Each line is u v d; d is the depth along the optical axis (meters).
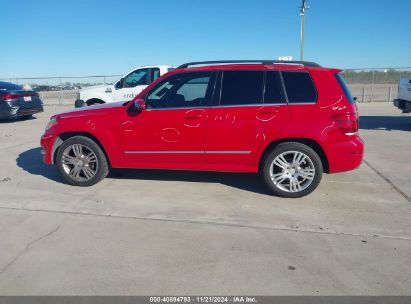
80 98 12.29
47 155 5.70
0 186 5.63
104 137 5.37
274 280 3.09
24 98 13.27
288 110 4.86
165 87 5.23
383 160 7.10
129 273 3.21
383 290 2.95
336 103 4.80
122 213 4.54
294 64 5.07
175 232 4.01
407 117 13.73
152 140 5.25
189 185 5.63
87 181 5.55
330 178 5.95
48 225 4.20
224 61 5.25
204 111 5.05
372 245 3.69
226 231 4.03
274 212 4.56
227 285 3.03
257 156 5.02
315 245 3.70
